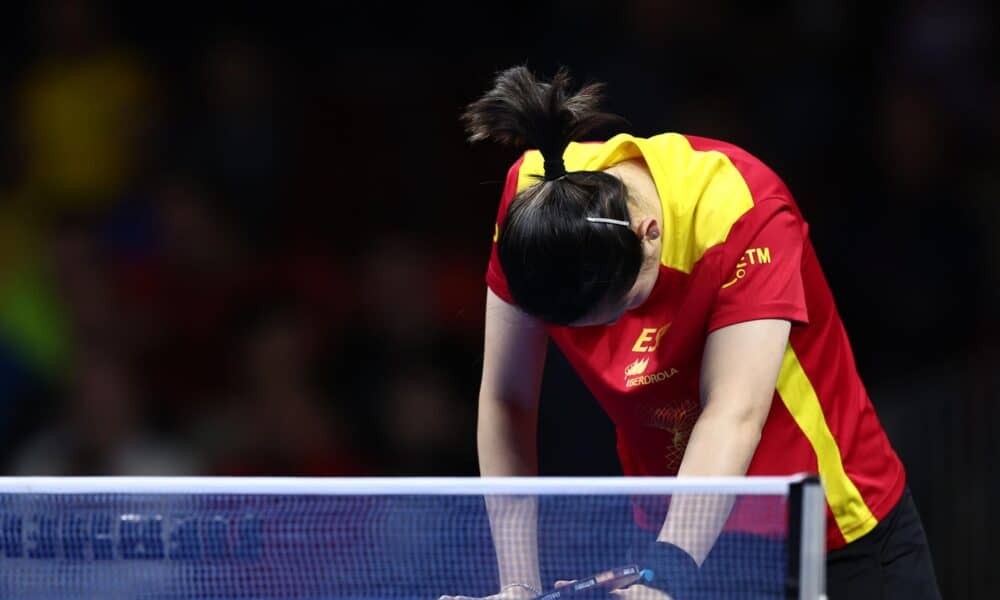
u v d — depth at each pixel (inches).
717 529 246.7
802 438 303.9
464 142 799.7
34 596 265.6
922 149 740.0
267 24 841.5
